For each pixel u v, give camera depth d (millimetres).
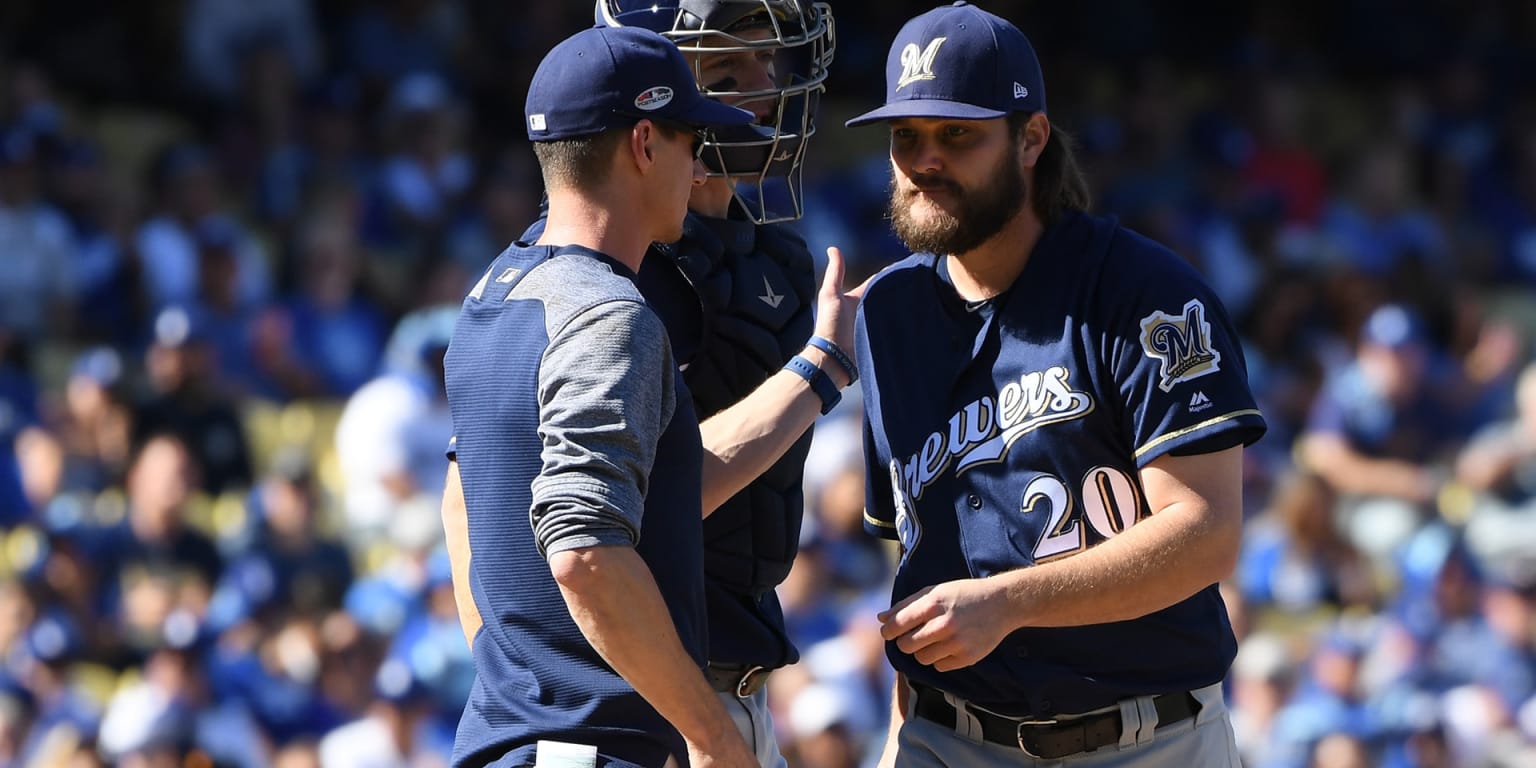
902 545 12531
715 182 12695
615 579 9586
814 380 12141
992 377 11922
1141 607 11133
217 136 41750
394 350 33000
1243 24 57469
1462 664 29953
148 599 27828
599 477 9680
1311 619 31531
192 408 31266
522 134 44156
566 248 10352
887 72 11797
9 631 26625
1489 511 34594
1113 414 11578
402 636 26266
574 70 10438
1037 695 11898
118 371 31109
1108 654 11891
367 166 40156
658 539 10219
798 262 13195
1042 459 11680
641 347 9938
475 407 10273
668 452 10320
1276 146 50406
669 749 10250
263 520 28219
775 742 13117
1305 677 28672
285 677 26172
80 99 44281
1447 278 46312
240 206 39188
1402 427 36875
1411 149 52438
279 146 40250
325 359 35031
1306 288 42281
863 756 25141
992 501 11852
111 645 27359
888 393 12438
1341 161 53344
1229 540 11211
